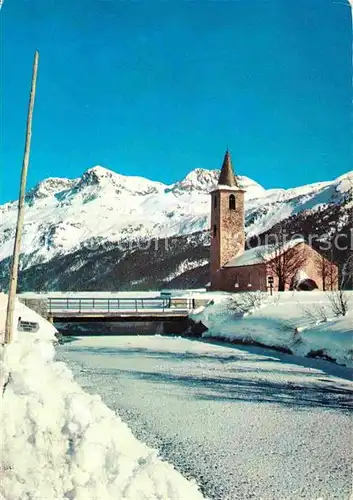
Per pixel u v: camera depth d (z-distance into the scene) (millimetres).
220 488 8695
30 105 10977
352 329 24359
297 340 27516
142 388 18141
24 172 11039
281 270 54438
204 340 36000
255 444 11320
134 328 47094
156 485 7191
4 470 7156
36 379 8836
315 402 15734
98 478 7055
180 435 12086
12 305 10609
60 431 7945
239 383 19141
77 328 47281
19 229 10961
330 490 8438
